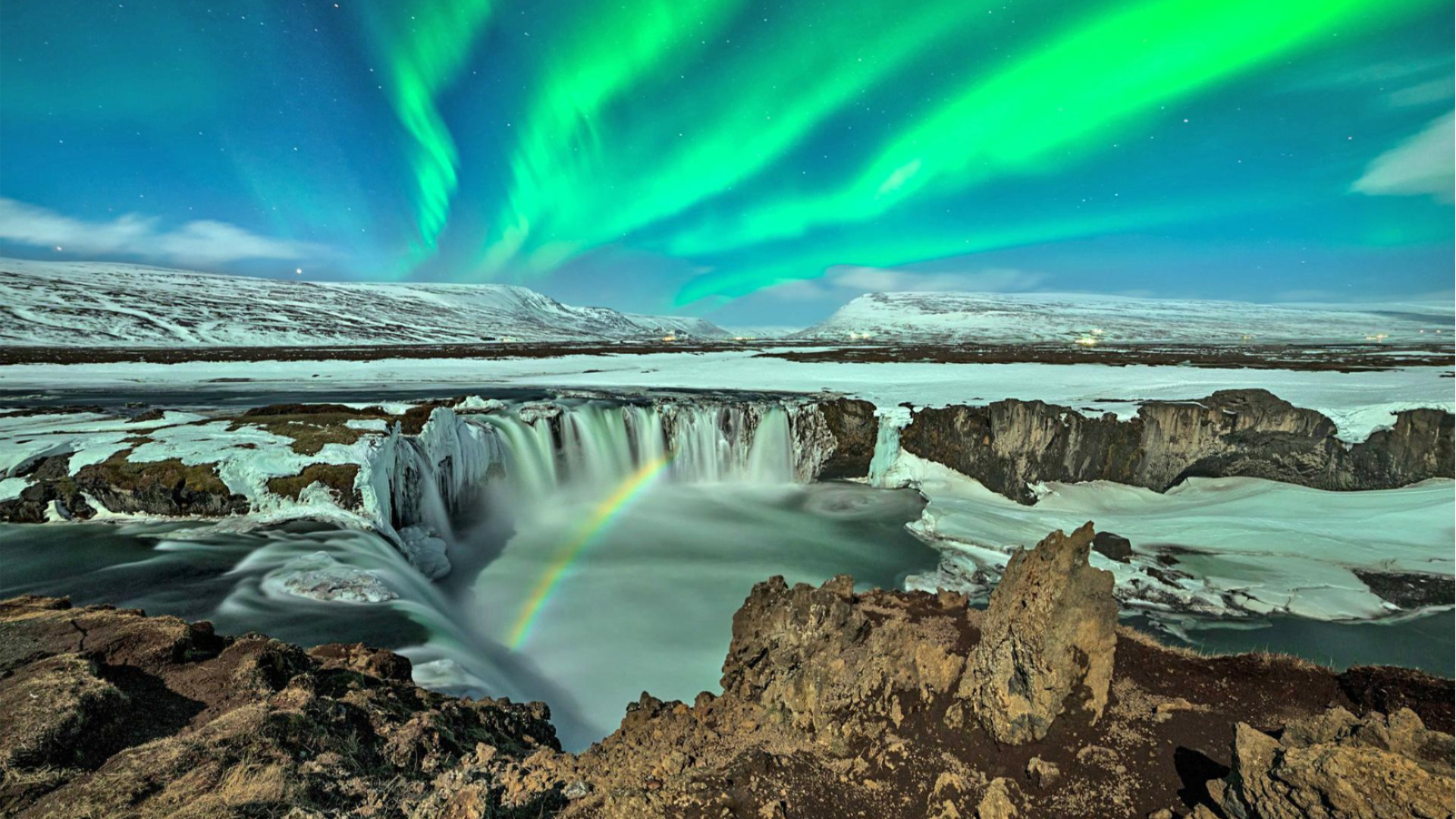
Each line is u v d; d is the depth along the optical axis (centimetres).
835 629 772
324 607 1199
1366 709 647
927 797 536
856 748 607
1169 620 1639
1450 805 351
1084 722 595
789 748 619
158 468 1614
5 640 636
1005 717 587
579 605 1738
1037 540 2123
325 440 1794
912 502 2617
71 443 1786
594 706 1266
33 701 493
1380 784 371
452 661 1131
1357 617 1628
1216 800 470
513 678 1288
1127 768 548
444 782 498
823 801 532
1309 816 393
